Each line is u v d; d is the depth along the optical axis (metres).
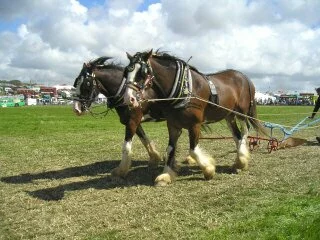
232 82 5.38
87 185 4.73
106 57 5.18
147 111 5.19
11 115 21.28
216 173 5.19
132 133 5.07
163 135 10.24
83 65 5.09
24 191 4.50
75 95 5.12
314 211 3.38
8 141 9.15
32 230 3.28
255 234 2.96
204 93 4.72
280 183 4.54
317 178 4.71
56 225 3.37
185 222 3.34
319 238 2.81
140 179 5.00
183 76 4.49
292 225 3.04
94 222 3.41
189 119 4.58
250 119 5.64
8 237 3.15
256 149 7.00
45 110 29.14
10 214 3.69
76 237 3.09
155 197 4.11
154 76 4.41
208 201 3.92
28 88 84.50
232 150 7.18
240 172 5.19
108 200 4.05
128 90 4.22
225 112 5.12
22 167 5.93
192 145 4.76
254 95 5.72
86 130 12.17
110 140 9.30
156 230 3.20
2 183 4.93
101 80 5.09
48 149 7.76
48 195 4.33
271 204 3.72
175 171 4.83
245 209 3.62
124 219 3.47
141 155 6.81
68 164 6.14
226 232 3.03
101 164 6.12
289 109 27.53
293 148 7.10
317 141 8.13
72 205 3.92
